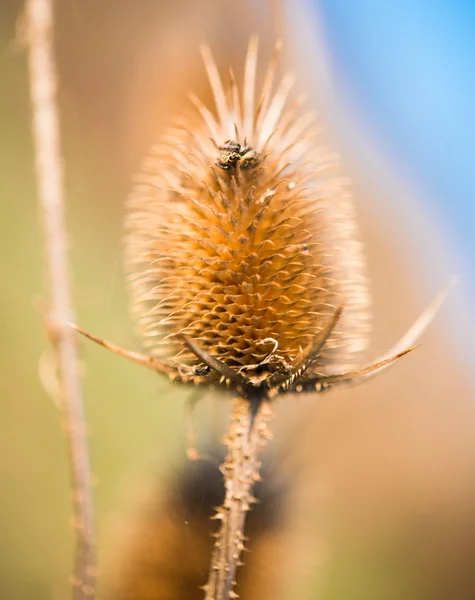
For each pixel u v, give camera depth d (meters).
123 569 0.46
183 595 0.45
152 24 0.65
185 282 0.41
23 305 0.69
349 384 0.40
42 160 0.46
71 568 0.57
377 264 0.77
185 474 0.46
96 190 0.73
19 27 0.46
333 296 0.41
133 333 0.43
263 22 0.58
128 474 0.49
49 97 0.46
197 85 0.54
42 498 0.62
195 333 0.41
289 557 0.46
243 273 0.41
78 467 0.45
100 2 0.72
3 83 0.75
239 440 0.40
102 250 0.70
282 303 0.41
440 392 0.77
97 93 0.72
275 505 0.46
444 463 0.74
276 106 0.42
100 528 0.49
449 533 0.72
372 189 0.79
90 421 0.62
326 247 0.42
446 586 0.68
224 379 0.40
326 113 0.64
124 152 0.72
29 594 0.56
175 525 0.45
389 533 0.69
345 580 0.62
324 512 0.50
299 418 0.52
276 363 0.40
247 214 0.41
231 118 0.42
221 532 0.40
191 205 0.41
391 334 0.76
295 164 0.42
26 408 0.67
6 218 0.72
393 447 0.74
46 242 0.46
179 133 0.42
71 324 0.40
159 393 0.42
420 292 0.79
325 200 0.42
